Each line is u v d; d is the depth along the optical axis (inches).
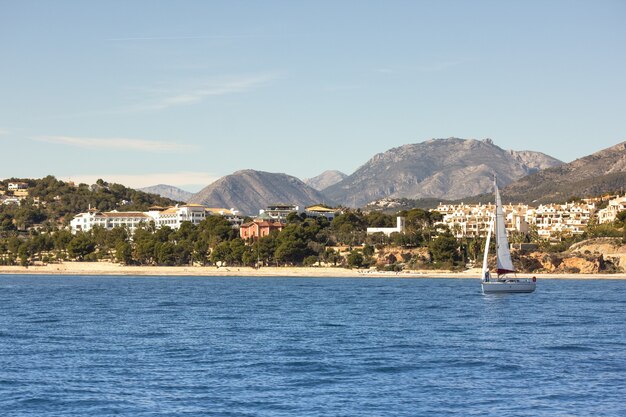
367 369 3191.4
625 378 3006.9
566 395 2706.7
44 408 2522.1
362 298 7524.6
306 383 2898.6
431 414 2448.3
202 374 3078.2
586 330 4601.4
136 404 2568.9
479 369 3196.4
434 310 6043.3
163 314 5733.3
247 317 5462.6
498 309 6127.0
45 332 4498.0
